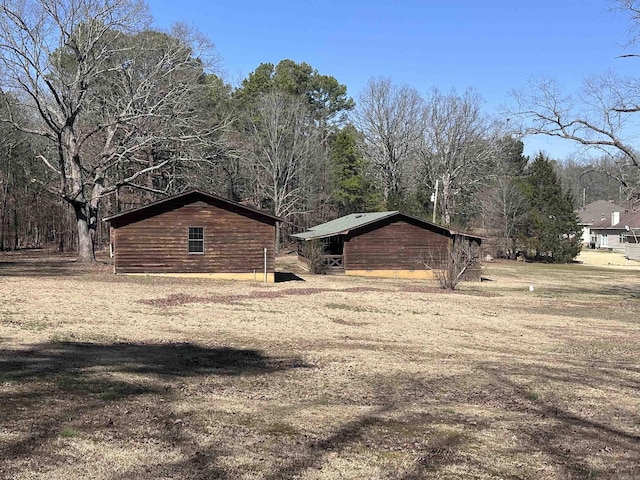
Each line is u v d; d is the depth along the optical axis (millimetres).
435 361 12328
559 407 9016
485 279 39156
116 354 11180
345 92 73188
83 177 35438
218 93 49938
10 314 15391
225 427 6945
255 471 5605
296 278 33625
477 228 64750
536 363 12688
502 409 8703
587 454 6758
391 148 61188
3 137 43812
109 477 5242
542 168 61156
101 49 33344
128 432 6504
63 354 10758
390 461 6117
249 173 51875
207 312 18250
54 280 25406
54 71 31672
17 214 50344
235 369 10625
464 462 6223
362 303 22297
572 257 58281
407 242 37500
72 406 7363
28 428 6363
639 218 71000
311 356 12227
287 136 53062
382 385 9891
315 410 8031
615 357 14039
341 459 6086
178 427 6812
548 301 26531
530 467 6199
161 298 21031
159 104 34531
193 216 29578
